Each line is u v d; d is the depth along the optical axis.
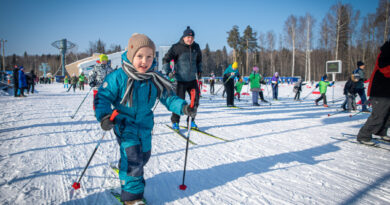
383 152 3.08
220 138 3.70
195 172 2.35
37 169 2.36
